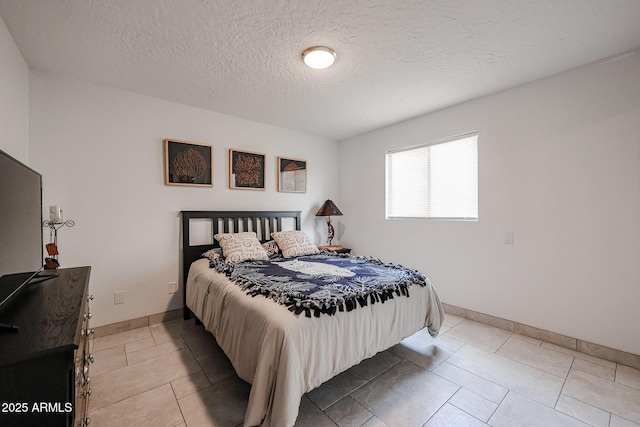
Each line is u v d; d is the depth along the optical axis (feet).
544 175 7.87
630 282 6.62
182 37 5.89
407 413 5.11
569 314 7.50
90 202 7.96
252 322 5.04
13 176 4.04
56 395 2.62
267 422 4.22
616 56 6.70
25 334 2.85
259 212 11.38
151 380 6.07
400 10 5.12
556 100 7.62
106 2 4.85
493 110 8.84
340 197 14.40
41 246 5.39
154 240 9.05
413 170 11.39
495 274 8.91
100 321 8.15
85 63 6.92
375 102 9.50
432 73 7.54
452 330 8.66
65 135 7.59
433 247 10.61
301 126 12.15
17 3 4.83
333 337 4.99
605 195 6.91
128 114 8.55
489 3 4.95
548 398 5.52
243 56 6.64
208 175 10.10
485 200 9.09
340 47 6.31
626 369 6.50
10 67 5.78
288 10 5.10
